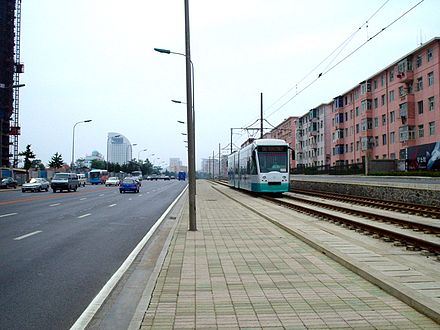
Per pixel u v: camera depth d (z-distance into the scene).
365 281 6.83
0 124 78.88
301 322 5.00
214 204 25.19
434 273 7.02
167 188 58.72
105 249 10.73
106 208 23.84
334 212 18.39
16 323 5.37
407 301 5.58
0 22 80.81
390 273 7.02
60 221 16.98
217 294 6.25
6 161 83.12
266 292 6.30
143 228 15.11
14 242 11.66
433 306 5.10
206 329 4.85
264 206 22.34
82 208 23.59
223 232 12.89
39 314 5.71
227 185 60.12
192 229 13.26
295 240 11.14
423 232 12.35
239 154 40.09
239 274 7.45
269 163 29.75
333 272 7.49
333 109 81.44
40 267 8.59
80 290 6.90
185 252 9.63
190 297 6.12
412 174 40.62
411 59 54.38
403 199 22.69
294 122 107.19
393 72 58.78
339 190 31.88
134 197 35.56
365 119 65.88
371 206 21.22
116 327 5.23
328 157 85.50
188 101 14.02
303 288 6.47
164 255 9.28
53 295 6.60
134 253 10.17
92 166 138.00
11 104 83.44
